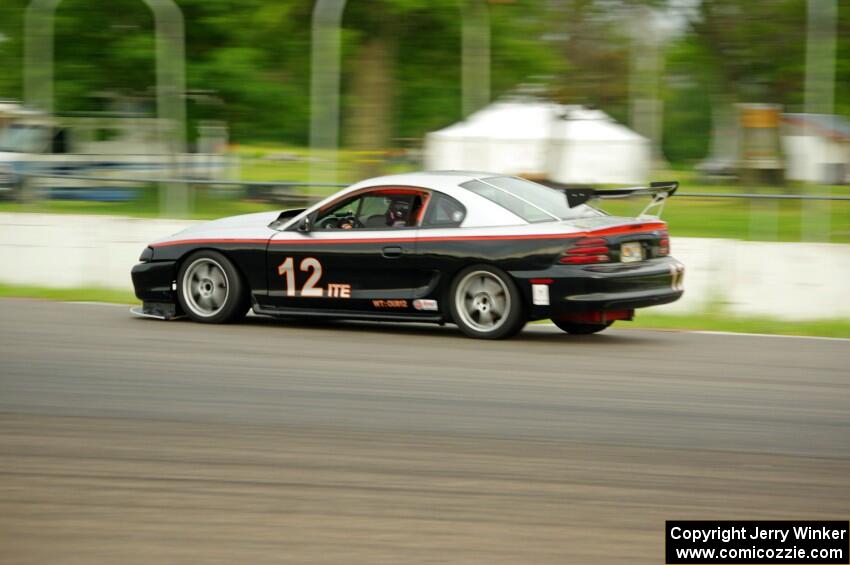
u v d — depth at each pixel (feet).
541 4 164.55
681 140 246.47
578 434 42.60
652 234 66.49
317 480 35.86
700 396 50.34
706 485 35.78
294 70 160.15
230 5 155.94
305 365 56.65
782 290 84.58
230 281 70.74
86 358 58.18
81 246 99.96
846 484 36.19
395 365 56.95
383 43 155.02
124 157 157.99
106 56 155.84
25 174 107.04
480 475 36.60
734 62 174.70
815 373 56.80
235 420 44.32
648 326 76.43
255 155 158.40
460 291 65.87
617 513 32.71
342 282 68.23
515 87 168.45
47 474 36.40
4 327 69.62
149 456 38.75
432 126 165.48
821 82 109.60
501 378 53.83
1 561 28.19
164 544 29.53
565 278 63.00
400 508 32.94
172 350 60.90
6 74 161.17
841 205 91.40
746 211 95.30
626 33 165.58
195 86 157.17
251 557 28.55
